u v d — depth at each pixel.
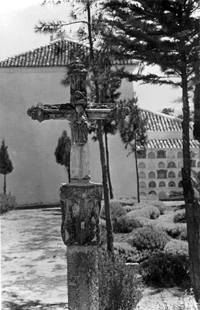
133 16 6.18
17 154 15.31
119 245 8.04
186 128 6.32
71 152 2.92
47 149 15.34
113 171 15.97
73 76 2.94
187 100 6.34
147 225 9.95
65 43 8.91
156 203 13.26
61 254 7.51
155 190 15.59
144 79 6.59
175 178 15.45
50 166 15.28
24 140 15.44
